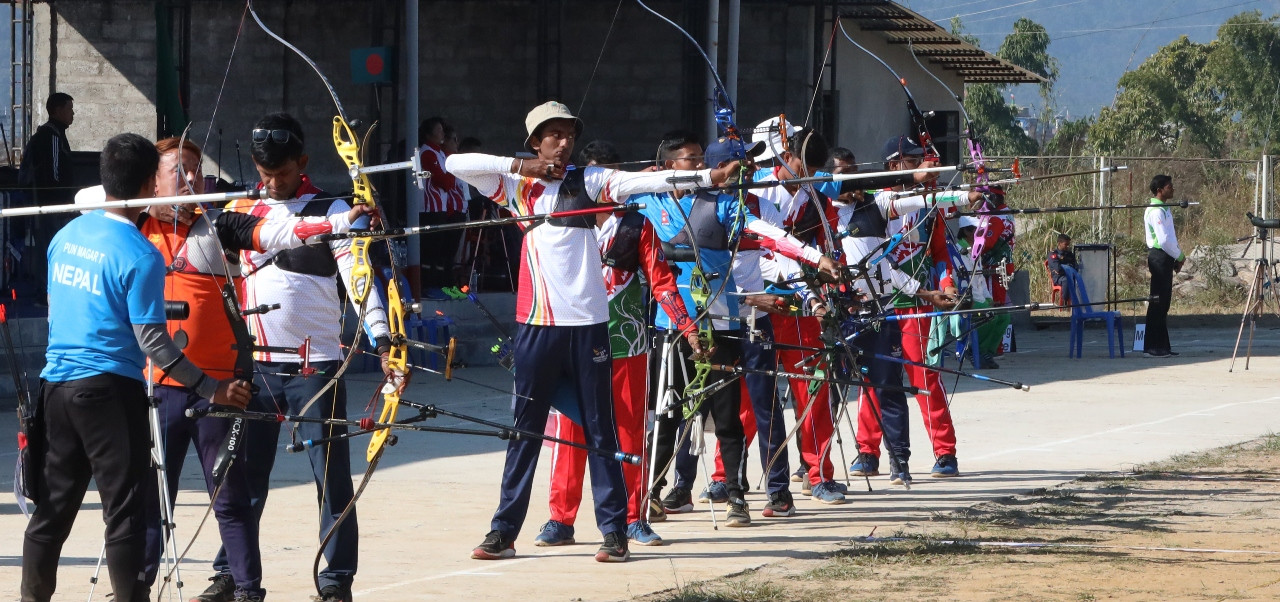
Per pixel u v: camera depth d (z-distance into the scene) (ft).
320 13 161.48
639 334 50.47
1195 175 255.09
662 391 52.21
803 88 148.15
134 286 35.50
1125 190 239.09
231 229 38.91
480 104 160.97
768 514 57.21
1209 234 232.32
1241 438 79.51
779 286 57.88
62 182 104.88
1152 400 98.48
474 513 57.16
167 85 135.54
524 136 160.76
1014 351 138.92
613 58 156.76
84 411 35.47
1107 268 158.30
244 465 39.58
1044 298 199.31
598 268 47.65
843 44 154.71
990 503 59.67
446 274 123.03
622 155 157.17
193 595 42.70
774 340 58.08
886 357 60.13
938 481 66.33
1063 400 98.37
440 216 121.80
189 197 35.42
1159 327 134.82
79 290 35.73
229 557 39.32
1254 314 120.98
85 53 163.73
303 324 40.81
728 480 55.42
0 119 157.99
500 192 47.93
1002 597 41.96
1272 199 194.49
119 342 35.76
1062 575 45.06
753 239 55.88
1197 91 368.68
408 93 124.26
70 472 36.40
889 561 47.42
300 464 69.26
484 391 101.19
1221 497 60.39
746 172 45.78
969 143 66.59
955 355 126.72
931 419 67.56
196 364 39.11
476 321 120.26
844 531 53.78
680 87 155.94
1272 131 345.51
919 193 63.10
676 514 58.59
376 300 41.14
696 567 46.98
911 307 66.33
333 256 40.52
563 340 47.29
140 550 36.19
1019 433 82.17
